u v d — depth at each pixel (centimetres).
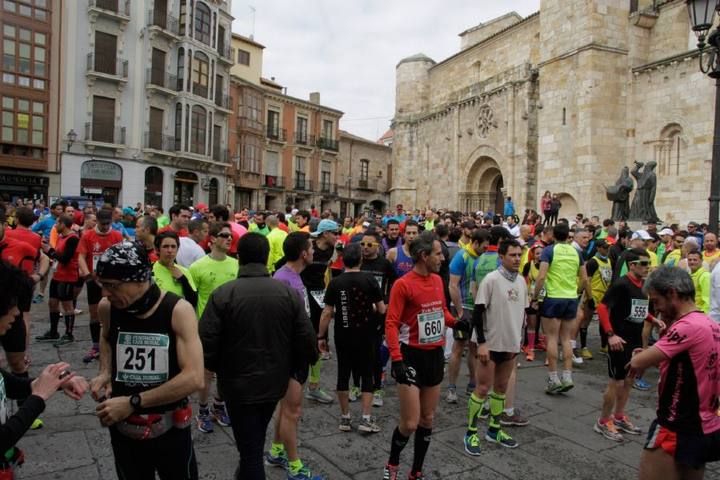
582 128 2478
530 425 617
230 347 372
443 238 871
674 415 329
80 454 495
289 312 385
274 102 4609
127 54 3189
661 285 346
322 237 679
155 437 300
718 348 326
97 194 3122
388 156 5928
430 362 461
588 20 2456
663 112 2348
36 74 2927
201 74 3588
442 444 558
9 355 486
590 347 1036
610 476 494
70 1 2983
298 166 4866
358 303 571
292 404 448
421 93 4238
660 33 2477
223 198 3941
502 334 539
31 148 2931
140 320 299
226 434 556
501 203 3522
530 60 3192
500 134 3203
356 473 485
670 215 2314
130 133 3228
